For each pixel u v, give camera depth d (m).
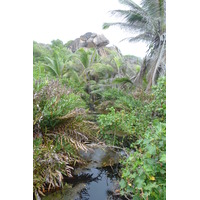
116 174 2.46
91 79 11.82
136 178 1.49
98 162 2.76
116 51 11.53
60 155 2.43
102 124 3.53
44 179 2.11
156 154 1.59
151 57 7.46
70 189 2.14
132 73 11.20
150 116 3.47
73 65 11.45
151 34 7.24
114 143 3.37
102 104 7.92
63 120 2.78
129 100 5.91
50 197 1.99
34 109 2.53
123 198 1.99
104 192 2.08
